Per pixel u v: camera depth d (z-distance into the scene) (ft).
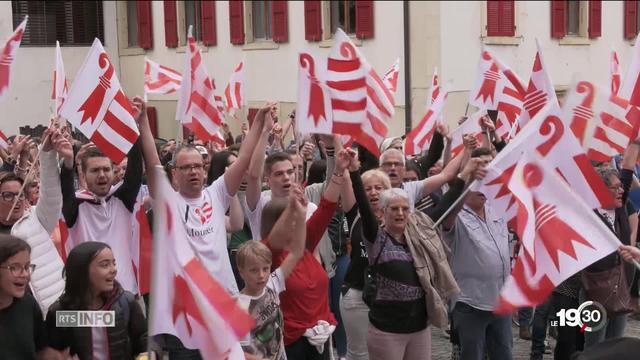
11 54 34.81
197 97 45.62
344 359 34.99
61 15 109.19
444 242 29.89
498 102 44.88
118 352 21.42
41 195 26.04
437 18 80.48
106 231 27.37
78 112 30.45
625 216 32.42
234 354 20.38
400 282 26.76
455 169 31.89
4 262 20.33
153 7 109.50
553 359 36.06
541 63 32.89
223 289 19.84
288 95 92.84
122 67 114.42
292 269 25.81
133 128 30.04
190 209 26.32
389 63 82.99
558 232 23.34
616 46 99.71
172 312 19.83
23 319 20.95
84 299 21.30
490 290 29.81
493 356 30.81
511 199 25.82
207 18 102.17
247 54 97.71
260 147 29.22
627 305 31.09
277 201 27.22
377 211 28.96
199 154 26.63
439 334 41.96
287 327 26.45
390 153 32.35
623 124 35.70
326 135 32.73
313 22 88.63
